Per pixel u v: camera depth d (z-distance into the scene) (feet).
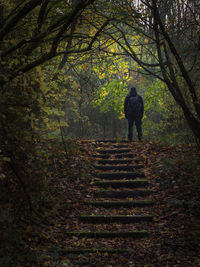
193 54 24.47
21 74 14.24
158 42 23.68
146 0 22.72
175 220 18.74
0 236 13.01
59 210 20.10
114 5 22.43
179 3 26.23
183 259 14.21
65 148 27.37
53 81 21.83
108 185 24.79
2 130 12.75
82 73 41.06
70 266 13.85
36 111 16.10
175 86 24.02
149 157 29.63
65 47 29.68
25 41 16.28
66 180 24.26
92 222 19.30
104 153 31.65
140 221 19.33
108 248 15.93
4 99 12.21
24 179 14.98
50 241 16.11
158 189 23.63
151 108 60.23
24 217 16.38
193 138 33.04
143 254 15.11
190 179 23.36
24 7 15.84
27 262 13.42
